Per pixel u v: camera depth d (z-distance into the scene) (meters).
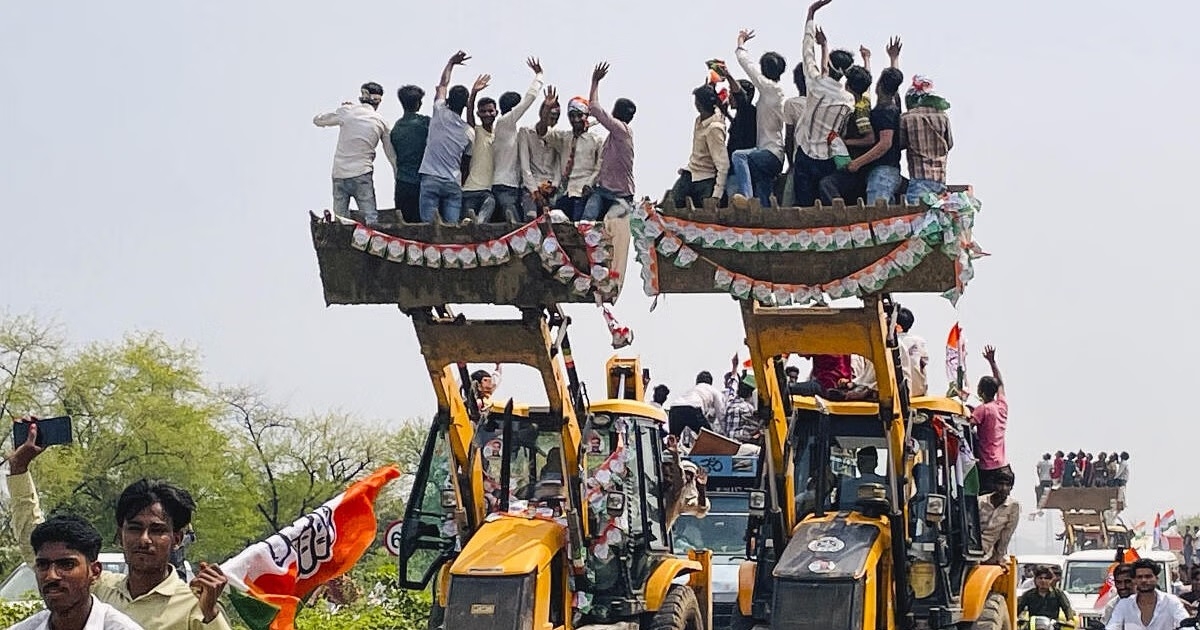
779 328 18.89
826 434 20.41
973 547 21.64
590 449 19.77
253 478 70.94
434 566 20.00
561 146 20.17
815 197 19.52
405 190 20.17
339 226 18.67
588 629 19.19
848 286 18.02
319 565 12.28
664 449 21.14
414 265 18.61
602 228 18.20
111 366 66.44
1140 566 18.58
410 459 73.94
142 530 10.00
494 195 20.09
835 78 20.00
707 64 20.17
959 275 17.83
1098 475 56.81
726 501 25.69
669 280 18.44
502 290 18.52
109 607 9.12
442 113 19.78
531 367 18.92
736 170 19.67
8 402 64.44
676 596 20.50
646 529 20.19
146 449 65.75
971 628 21.34
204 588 9.98
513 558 18.38
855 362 23.22
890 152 19.12
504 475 19.61
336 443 73.38
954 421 21.41
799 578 19.02
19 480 10.48
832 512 20.59
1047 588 25.48
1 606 26.03
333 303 18.97
